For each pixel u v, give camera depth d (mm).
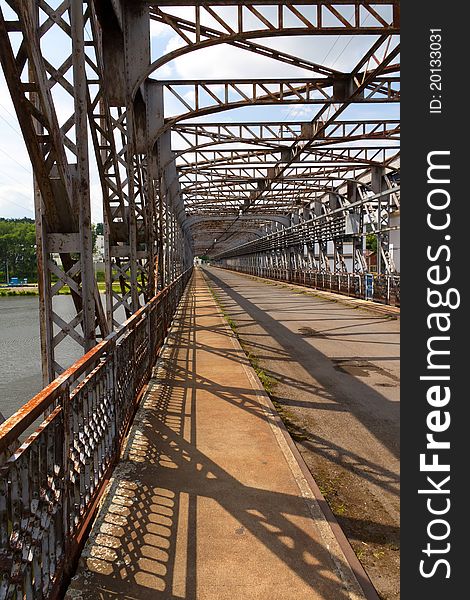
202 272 101625
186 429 5461
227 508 3691
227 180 24938
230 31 8977
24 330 26125
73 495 2980
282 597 2725
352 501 4203
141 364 6832
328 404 7145
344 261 28453
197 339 11992
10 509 1947
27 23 4090
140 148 11852
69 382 2803
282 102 12164
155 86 11969
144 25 8727
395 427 6121
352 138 16859
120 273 9320
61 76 4988
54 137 4664
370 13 8977
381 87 12148
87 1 6000
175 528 3395
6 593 1853
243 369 8633
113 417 4395
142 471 4332
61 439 2729
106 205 8016
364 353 11148
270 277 55281
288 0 8781
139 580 2830
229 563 3014
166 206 18594
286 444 5043
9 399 12406
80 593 2703
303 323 16516
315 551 3158
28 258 80125
